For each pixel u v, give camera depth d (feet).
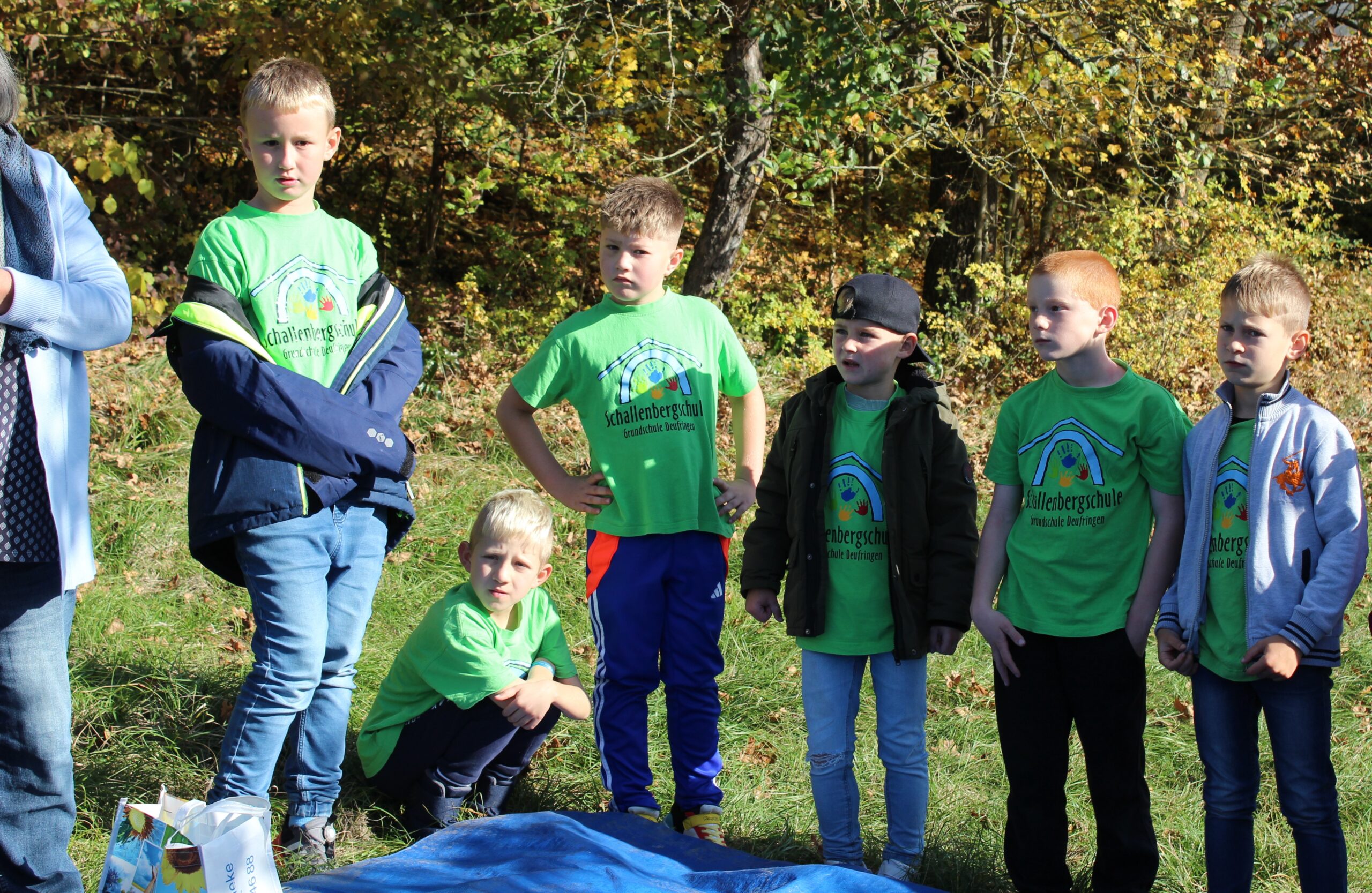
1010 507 10.21
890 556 10.25
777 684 15.05
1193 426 9.80
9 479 7.47
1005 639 9.89
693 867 9.36
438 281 42.86
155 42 36.83
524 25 34.12
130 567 16.47
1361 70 45.73
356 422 9.44
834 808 10.42
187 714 12.45
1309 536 8.94
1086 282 9.63
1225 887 9.21
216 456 9.38
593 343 10.90
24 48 34.30
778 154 29.99
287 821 10.18
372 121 40.37
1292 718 8.91
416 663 10.91
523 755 11.28
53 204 7.99
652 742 13.08
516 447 11.16
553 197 41.16
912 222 43.52
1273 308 9.02
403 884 8.73
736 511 11.03
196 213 40.70
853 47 27.07
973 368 38.86
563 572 17.94
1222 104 41.24
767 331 39.42
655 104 33.47
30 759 7.77
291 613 9.42
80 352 8.04
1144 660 9.75
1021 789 9.82
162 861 7.26
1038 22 33.88
